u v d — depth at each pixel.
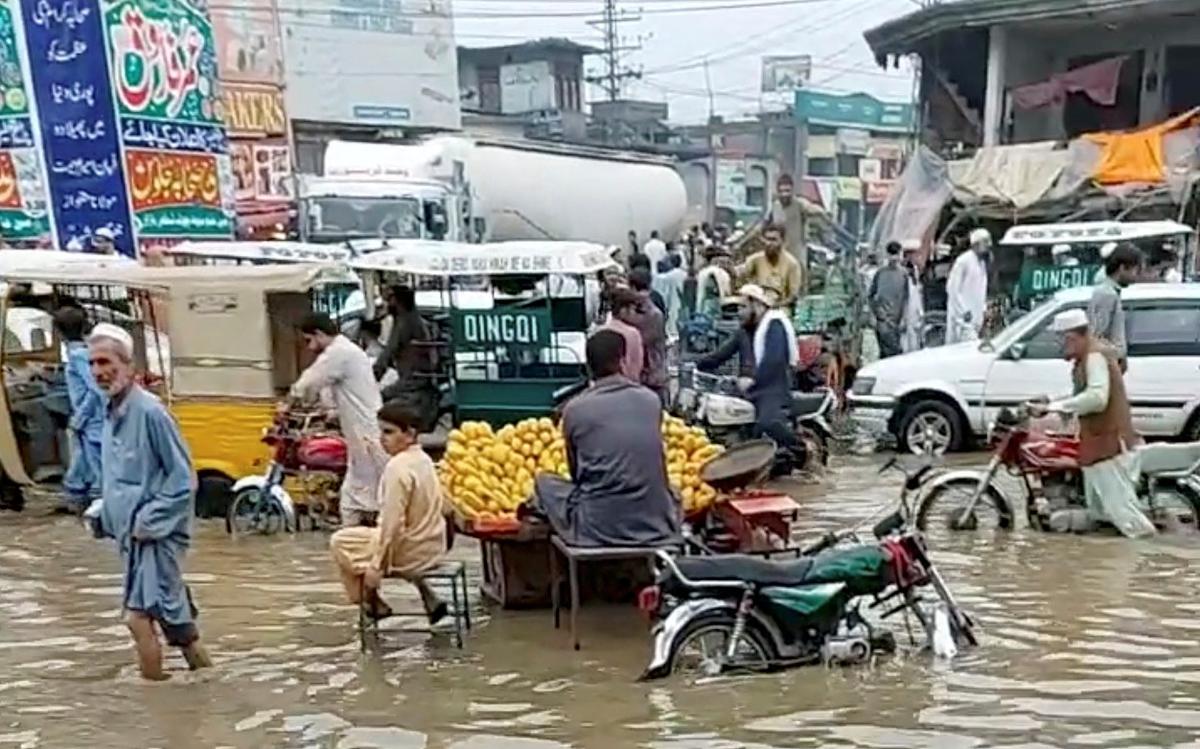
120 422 7.25
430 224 22.81
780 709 6.65
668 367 14.33
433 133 38.44
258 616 8.70
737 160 50.72
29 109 17.92
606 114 56.66
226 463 11.54
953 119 28.17
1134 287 14.14
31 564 10.39
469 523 8.38
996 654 7.49
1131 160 20.98
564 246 12.84
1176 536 10.50
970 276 17.95
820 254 20.80
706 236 26.61
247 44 31.17
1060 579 9.17
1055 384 14.32
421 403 12.54
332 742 6.41
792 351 13.29
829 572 7.30
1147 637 7.81
